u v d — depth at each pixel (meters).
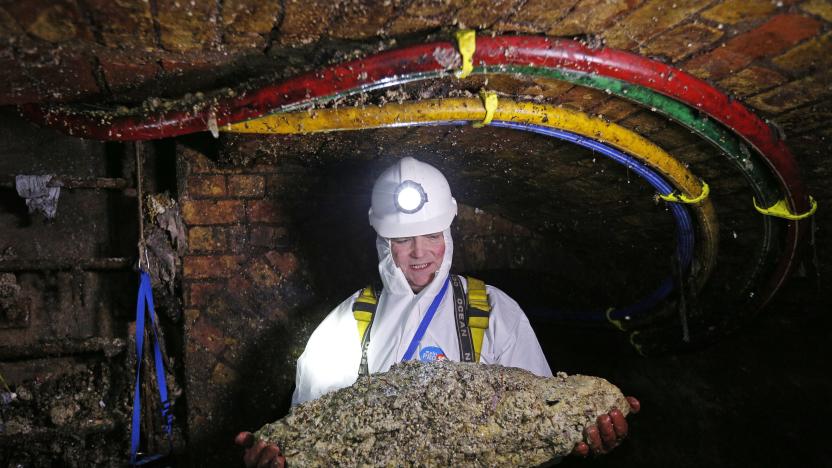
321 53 1.21
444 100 1.47
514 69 1.18
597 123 1.56
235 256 2.48
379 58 1.15
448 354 1.74
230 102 1.29
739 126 1.30
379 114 1.49
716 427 2.50
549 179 2.23
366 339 1.81
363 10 1.03
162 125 1.38
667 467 2.72
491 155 2.10
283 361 2.50
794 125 1.35
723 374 2.44
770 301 1.90
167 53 1.17
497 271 2.98
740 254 2.03
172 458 2.40
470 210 2.95
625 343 2.86
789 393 2.17
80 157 2.44
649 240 2.42
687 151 1.64
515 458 1.31
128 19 1.01
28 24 0.99
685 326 2.29
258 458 1.29
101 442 2.35
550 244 3.04
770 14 0.99
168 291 2.44
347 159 2.36
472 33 1.11
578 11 1.05
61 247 2.41
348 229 2.62
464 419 1.30
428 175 1.80
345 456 1.26
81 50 1.12
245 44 1.15
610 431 1.31
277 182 2.53
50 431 2.24
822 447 2.07
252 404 2.45
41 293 2.38
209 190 2.46
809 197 1.55
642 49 1.19
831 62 1.10
